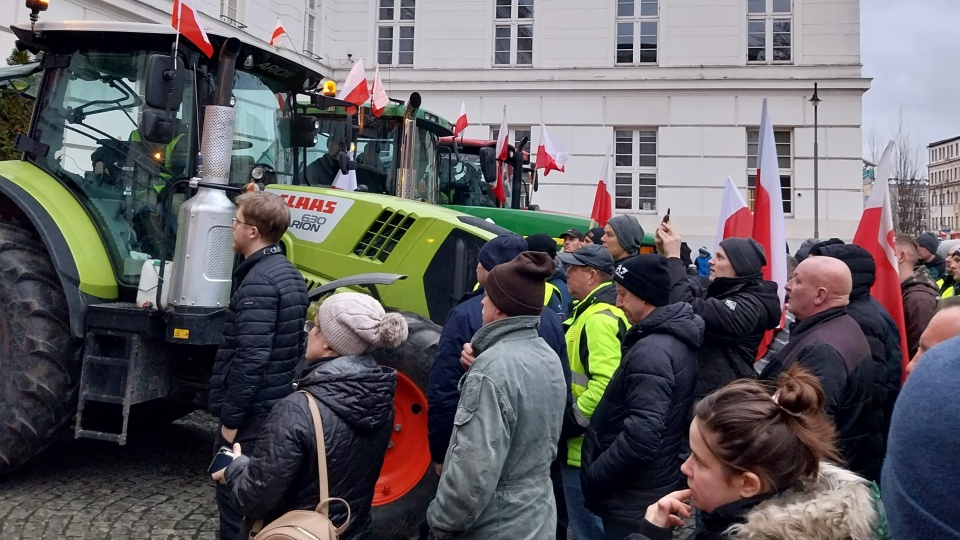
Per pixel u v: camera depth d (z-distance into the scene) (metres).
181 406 5.77
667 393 2.75
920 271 4.65
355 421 2.27
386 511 3.81
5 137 7.58
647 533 1.87
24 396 4.30
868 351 2.92
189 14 4.04
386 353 3.87
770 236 4.48
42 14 10.64
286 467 2.17
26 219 4.79
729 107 16.25
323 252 4.70
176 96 4.02
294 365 3.08
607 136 16.73
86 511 4.24
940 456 0.86
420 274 4.56
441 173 9.41
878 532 1.41
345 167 6.25
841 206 15.91
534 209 11.37
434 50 17.39
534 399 2.32
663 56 16.53
